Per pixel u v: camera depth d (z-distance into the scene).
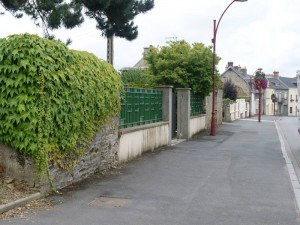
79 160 8.62
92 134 8.95
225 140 18.92
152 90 14.60
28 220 5.92
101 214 6.36
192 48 22.09
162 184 8.67
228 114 37.78
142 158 12.37
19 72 7.09
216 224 6.00
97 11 18.39
